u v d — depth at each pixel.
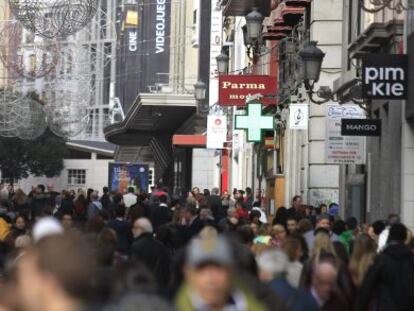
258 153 108.44
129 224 39.56
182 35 185.38
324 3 76.38
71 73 110.88
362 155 55.62
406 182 53.66
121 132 164.38
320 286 21.05
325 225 36.62
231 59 130.75
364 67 47.59
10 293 8.88
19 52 84.75
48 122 113.50
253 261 19.64
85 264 8.59
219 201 63.94
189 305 12.81
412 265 25.22
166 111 131.75
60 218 50.44
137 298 9.56
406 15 51.72
